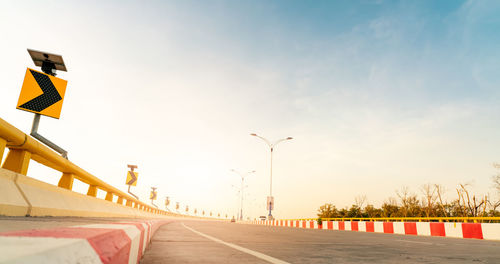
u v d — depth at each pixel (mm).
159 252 4027
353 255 4426
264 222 39062
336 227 21578
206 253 4074
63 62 6172
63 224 3504
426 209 38312
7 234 911
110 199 11203
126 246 1599
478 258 4395
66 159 6105
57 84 5863
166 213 37938
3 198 3688
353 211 49594
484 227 11133
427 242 7922
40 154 5062
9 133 3961
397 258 4199
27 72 5555
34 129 5484
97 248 1095
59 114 5797
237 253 4195
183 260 3391
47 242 818
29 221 3328
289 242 6543
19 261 541
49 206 5043
